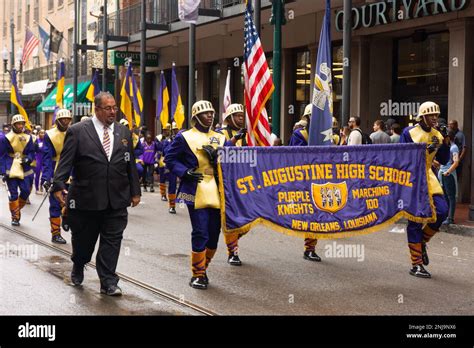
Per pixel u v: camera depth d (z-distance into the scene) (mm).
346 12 14570
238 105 9227
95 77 23406
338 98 20219
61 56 40875
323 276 8477
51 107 37906
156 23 26547
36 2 46719
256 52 10188
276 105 16188
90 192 7094
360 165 8352
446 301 7238
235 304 6992
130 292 7426
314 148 8172
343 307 6918
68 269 8586
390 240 11523
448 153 9172
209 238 7926
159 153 18766
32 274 8242
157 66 30453
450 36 16297
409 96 18719
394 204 8445
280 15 16047
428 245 11289
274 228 8000
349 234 8297
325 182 8219
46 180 10648
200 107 7805
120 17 30438
